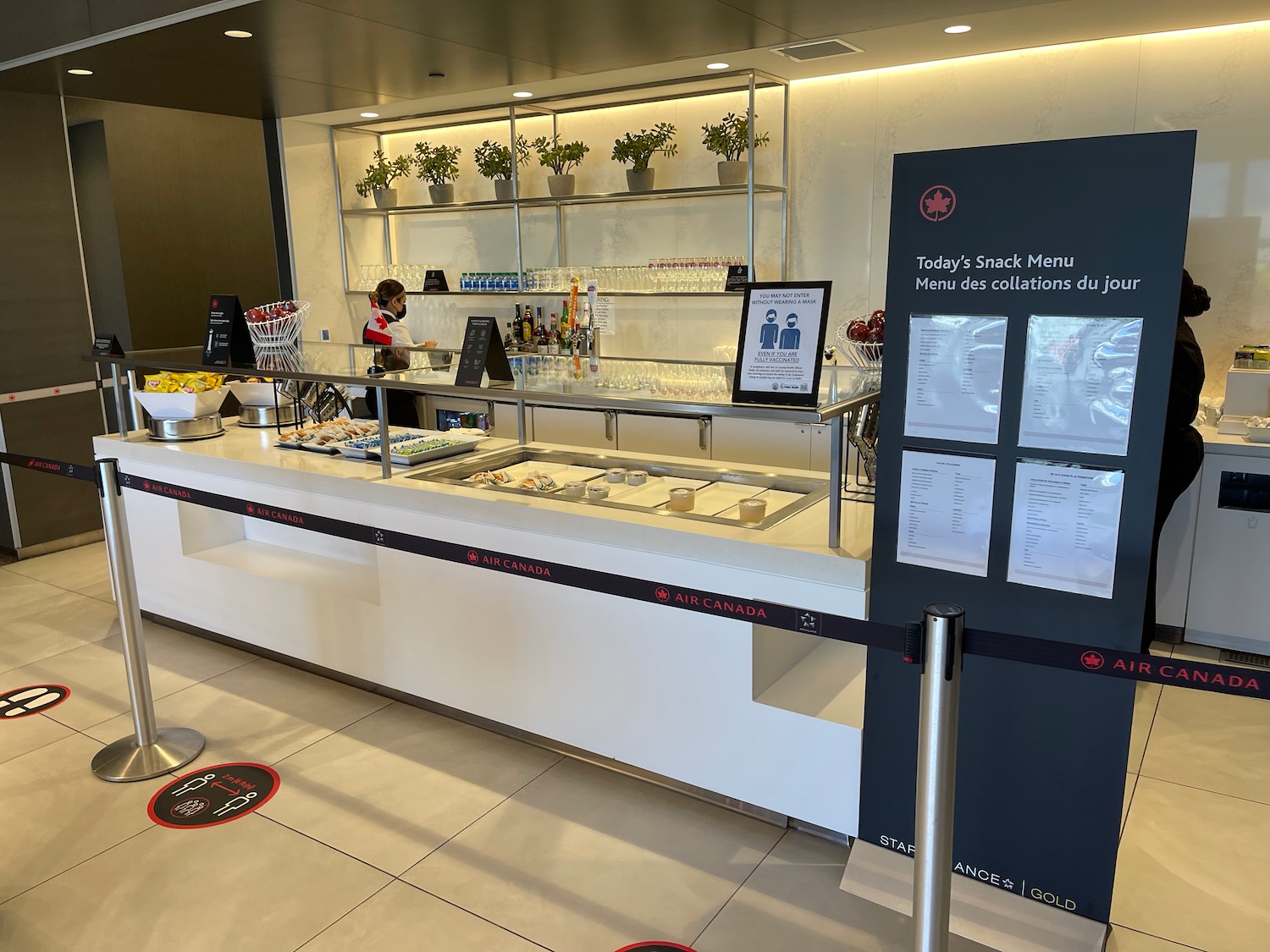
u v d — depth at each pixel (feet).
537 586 9.93
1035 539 7.02
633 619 9.28
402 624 11.25
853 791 8.30
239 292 26.09
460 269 22.77
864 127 16.56
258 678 12.64
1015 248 6.73
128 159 23.16
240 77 15.64
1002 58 15.06
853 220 16.97
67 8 13.55
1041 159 6.53
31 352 17.99
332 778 10.13
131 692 10.46
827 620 6.60
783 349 7.76
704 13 11.89
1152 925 7.64
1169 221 6.18
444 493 10.44
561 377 10.19
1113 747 7.01
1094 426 6.64
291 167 21.31
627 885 8.29
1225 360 14.14
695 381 9.55
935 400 7.25
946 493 7.32
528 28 12.50
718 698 8.89
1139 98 14.12
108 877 8.55
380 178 21.93
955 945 7.52
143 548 14.26
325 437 13.00
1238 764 10.09
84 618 15.12
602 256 20.18
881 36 13.73
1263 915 7.75
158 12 12.35
